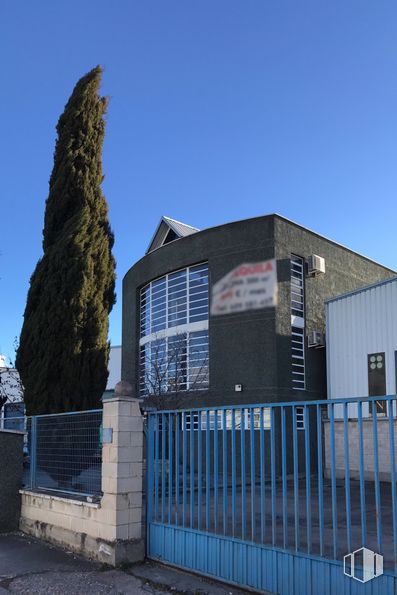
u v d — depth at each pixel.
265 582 5.81
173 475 7.30
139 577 6.69
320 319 19.62
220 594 5.97
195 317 19.69
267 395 17.44
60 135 12.76
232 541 6.24
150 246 24.53
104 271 11.88
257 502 10.05
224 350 18.50
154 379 19.47
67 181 12.20
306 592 5.40
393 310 16.84
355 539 7.26
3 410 18.20
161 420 7.61
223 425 6.52
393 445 4.84
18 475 9.88
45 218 12.44
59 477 8.89
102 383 11.38
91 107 12.79
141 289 23.05
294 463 5.76
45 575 6.89
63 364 11.01
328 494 11.63
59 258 11.41
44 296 11.37
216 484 6.58
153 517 7.43
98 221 12.26
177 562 6.92
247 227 18.69
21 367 11.48
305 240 19.53
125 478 7.35
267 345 17.73
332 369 18.17
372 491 12.68
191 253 19.88
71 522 8.18
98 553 7.45
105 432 7.59
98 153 12.77
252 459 6.18
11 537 9.19
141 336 22.62
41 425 9.70
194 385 18.94
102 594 6.15
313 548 6.20
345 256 21.50
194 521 7.02
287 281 18.48
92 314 11.41
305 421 5.64
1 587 6.51
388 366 16.73
